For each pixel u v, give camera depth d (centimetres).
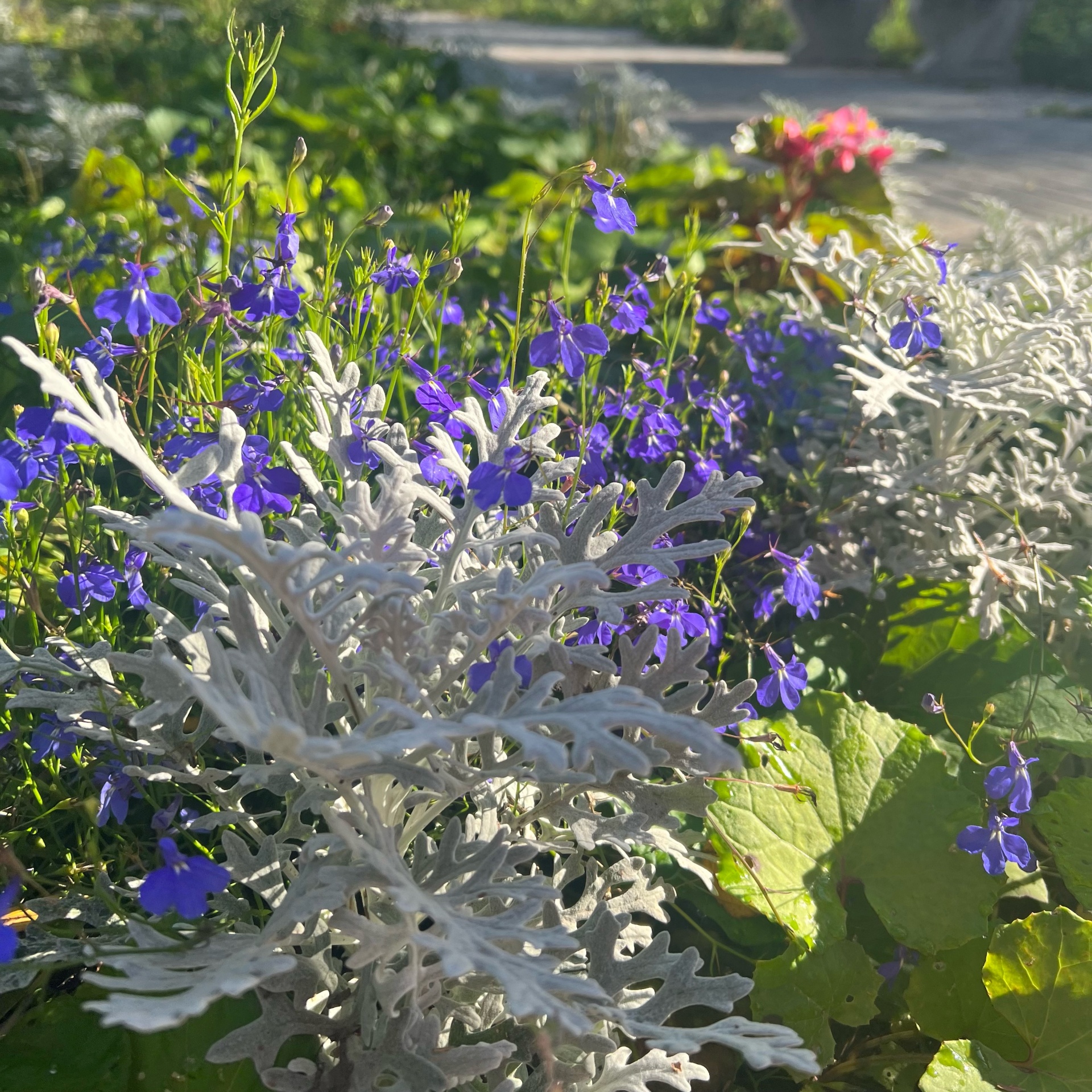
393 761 25
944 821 34
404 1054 24
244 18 206
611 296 39
